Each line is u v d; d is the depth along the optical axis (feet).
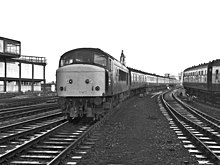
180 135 35.35
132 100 98.07
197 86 104.22
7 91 147.02
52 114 53.72
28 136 33.32
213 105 80.18
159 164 22.98
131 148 28.22
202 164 23.08
